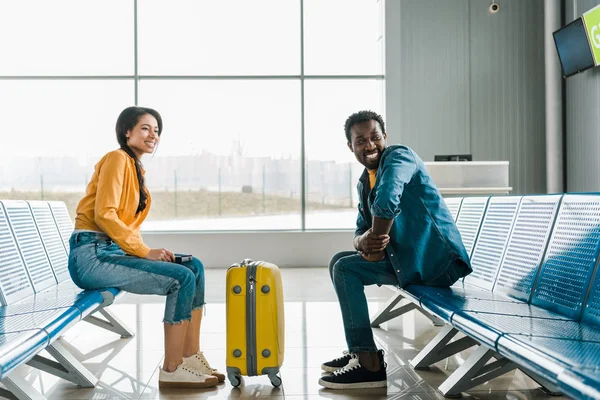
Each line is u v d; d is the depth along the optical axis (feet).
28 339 5.46
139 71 26.43
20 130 26.35
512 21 25.88
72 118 26.40
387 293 16.81
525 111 25.94
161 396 7.64
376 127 8.48
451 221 8.42
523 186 25.94
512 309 6.88
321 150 26.68
